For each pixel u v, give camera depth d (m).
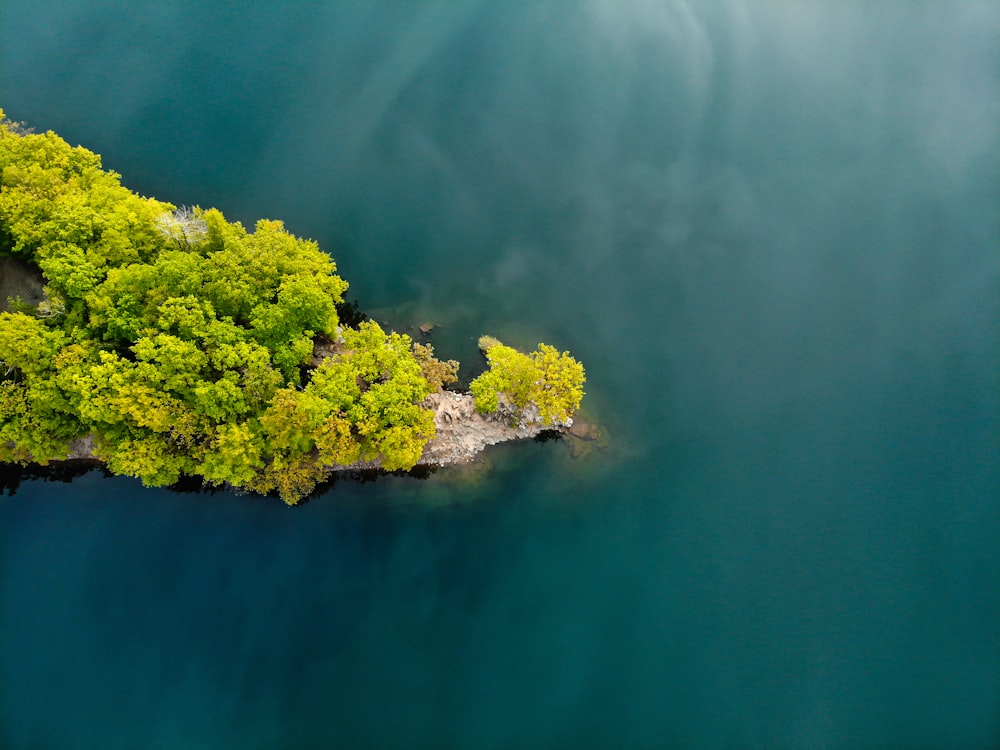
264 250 77.00
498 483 83.12
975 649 77.81
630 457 85.75
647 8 112.56
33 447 71.38
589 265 95.88
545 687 75.00
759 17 112.88
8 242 78.50
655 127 105.69
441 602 78.25
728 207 100.88
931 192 102.75
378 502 80.88
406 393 74.19
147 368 68.88
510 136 103.19
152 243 77.25
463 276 93.19
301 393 71.88
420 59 107.38
